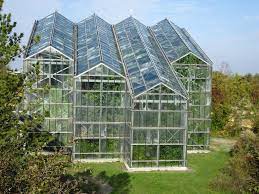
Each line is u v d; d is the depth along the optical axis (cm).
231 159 3347
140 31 4731
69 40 4453
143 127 3488
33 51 3825
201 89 4212
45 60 3759
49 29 4497
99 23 5028
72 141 1794
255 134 3603
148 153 3506
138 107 3475
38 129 3725
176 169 3538
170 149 3541
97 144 3778
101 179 3191
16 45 1323
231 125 5369
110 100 3772
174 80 3806
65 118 3778
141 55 4112
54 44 3894
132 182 3152
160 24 5291
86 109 3744
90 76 3734
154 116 3497
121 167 3584
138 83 3609
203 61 4188
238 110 5619
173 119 3525
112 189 2953
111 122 3775
